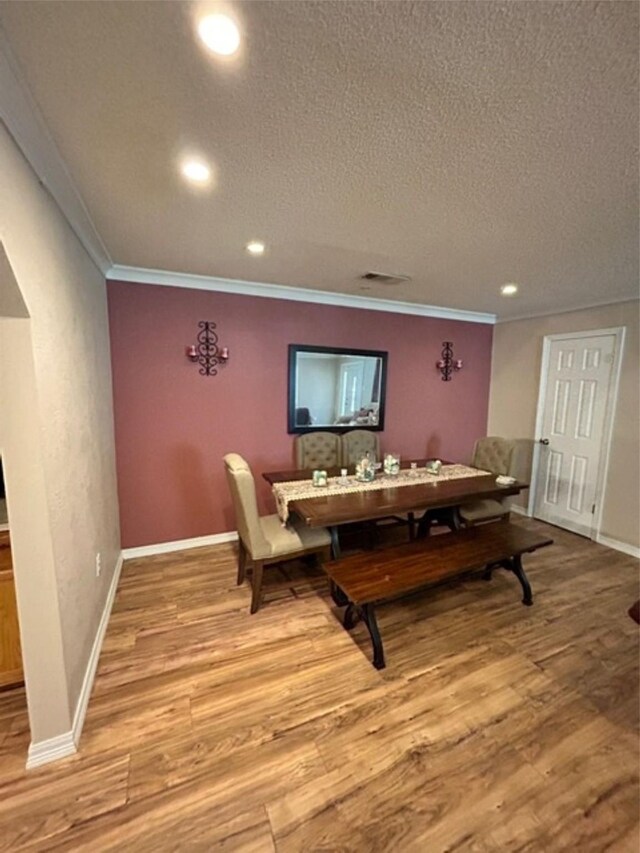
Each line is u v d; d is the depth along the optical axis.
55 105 1.16
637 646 2.19
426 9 0.86
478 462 3.89
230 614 2.44
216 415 3.38
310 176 1.58
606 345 3.60
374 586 2.07
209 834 1.26
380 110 1.19
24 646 1.42
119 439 3.07
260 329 3.46
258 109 1.18
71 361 1.81
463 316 4.48
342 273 2.98
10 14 0.87
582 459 3.83
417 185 1.64
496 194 1.71
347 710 1.74
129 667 1.98
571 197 1.73
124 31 0.92
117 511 3.05
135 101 1.15
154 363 3.12
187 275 3.06
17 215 1.21
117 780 1.42
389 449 4.25
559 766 1.49
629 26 0.88
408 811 1.33
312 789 1.40
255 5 0.85
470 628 2.34
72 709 1.57
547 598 2.68
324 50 0.96
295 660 2.05
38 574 1.42
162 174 1.56
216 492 3.45
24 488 1.37
